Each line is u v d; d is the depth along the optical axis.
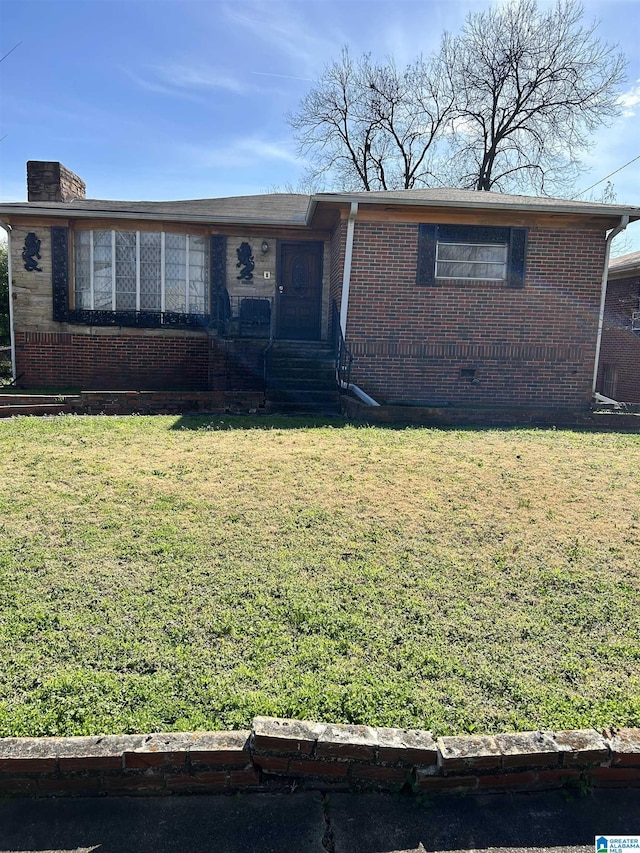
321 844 2.19
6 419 8.24
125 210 12.14
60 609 3.35
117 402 9.30
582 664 3.00
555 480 5.83
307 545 4.23
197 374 12.88
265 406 9.83
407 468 6.05
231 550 4.12
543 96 27.77
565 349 11.01
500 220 10.66
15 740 2.39
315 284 13.21
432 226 10.59
